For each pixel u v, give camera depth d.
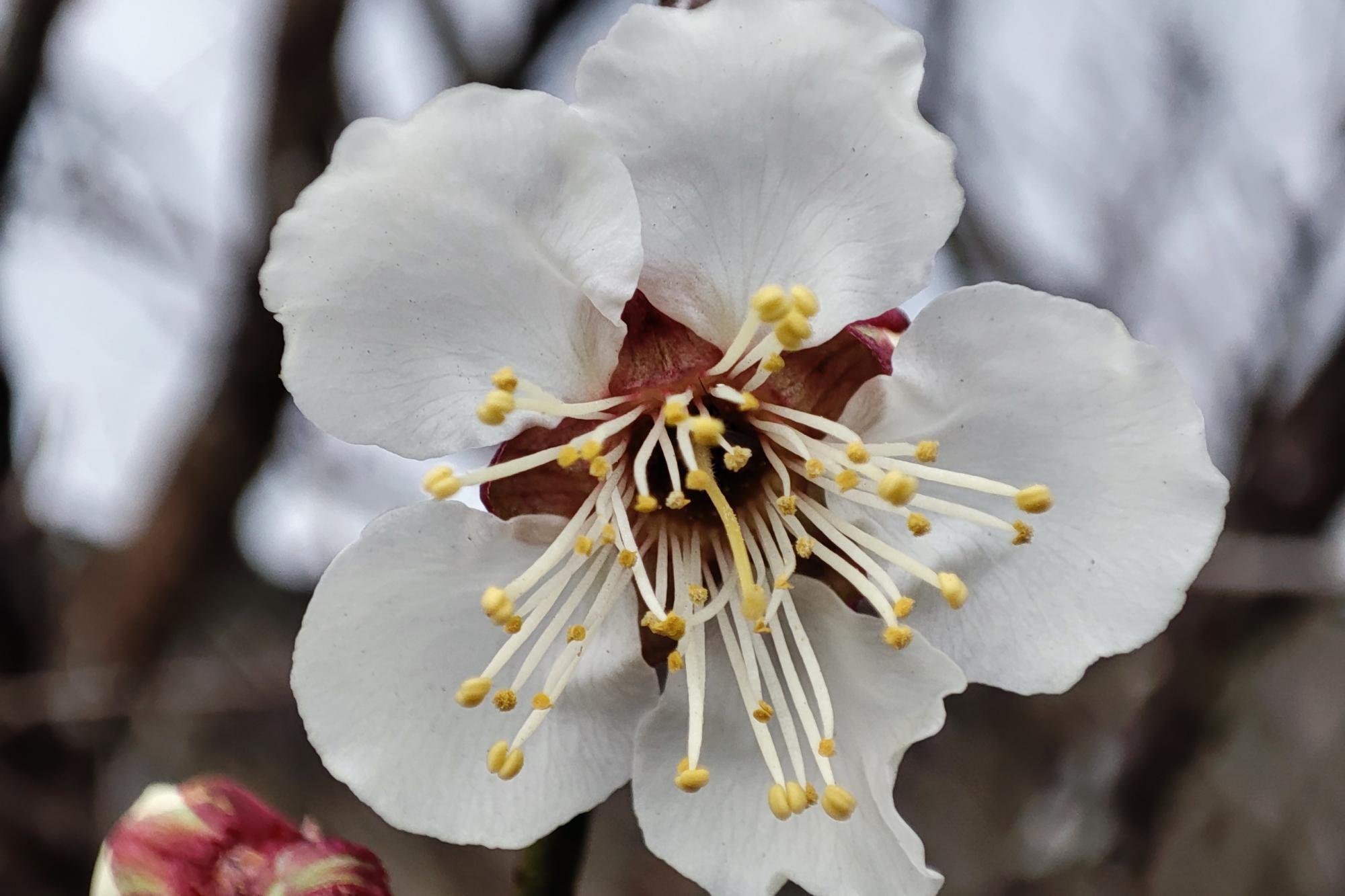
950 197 0.12
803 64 0.12
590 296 0.12
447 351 0.12
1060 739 0.24
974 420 0.12
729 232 0.12
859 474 0.13
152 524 0.20
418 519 0.12
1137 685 0.23
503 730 0.12
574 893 0.13
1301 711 0.26
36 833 0.19
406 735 0.12
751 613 0.12
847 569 0.12
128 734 0.22
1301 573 0.16
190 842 0.13
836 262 0.12
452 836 0.12
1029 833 0.22
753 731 0.13
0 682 0.19
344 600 0.12
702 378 0.13
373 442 0.12
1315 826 0.25
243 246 0.18
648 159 0.12
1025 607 0.12
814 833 0.12
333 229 0.12
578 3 0.18
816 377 0.13
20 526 0.20
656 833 0.12
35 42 0.18
